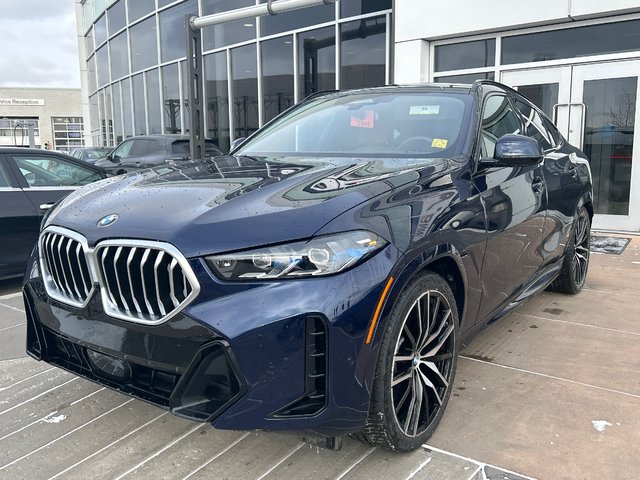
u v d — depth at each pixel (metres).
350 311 2.02
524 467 2.37
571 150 4.85
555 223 4.07
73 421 2.83
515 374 3.28
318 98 4.11
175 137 12.71
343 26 10.52
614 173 7.69
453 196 2.65
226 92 13.70
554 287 4.85
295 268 2.00
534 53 7.96
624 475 2.31
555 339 3.84
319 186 2.37
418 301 2.37
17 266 5.61
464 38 8.39
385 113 3.48
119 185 2.76
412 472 2.33
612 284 5.22
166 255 2.06
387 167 2.74
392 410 2.27
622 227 7.73
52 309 2.50
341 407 2.05
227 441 2.60
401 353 2.33
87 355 2.41
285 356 1.96
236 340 1.93
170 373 2.10
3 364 3.60
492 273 3.03
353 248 2.08
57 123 55.00
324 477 2.31
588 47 7.59
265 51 12.33
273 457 2.46
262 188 2.38
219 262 2.00
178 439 2.64
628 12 7.12
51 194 5.83
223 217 2.12
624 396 3.00
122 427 2.76
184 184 2.56
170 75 16.19
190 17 8.20
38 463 2.47
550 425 2.71
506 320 4.23
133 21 18.03
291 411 2.00
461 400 2.96
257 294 1.98
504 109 3.77
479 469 2.35
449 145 3.06
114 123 21.23
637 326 4.08
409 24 8.61
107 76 21.83
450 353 2.65
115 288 2.22
